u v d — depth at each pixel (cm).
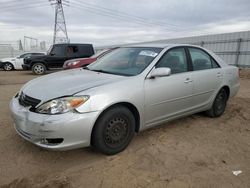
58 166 322
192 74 447
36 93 331
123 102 345
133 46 474
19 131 339
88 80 358
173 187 282
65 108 304
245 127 485
